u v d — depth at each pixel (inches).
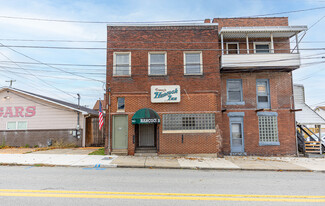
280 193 270.4
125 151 567.2
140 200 233.3
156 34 599.2
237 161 515.8
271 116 621.9
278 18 664.4
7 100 753.6
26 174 349.4
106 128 572.7
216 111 580.1
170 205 220.4
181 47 596.7
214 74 590.9
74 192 255.4
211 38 600.4
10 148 689.6
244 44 641.6
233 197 250.4
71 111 742.5
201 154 566.6
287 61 589.6
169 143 567.2
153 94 576.1
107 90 582.9
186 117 578.2
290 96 629.6
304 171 437.1
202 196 251.9
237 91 633.0
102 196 243.3
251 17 665.6
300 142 645.9
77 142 729.6
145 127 613.6
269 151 609.9
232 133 618.5
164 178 343.3
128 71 590.6
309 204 230.7
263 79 634.8
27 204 214.8
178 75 588.4
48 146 723.4
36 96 739.4
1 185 280.8
